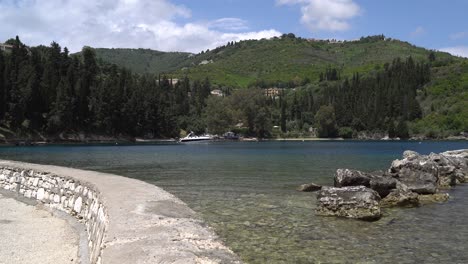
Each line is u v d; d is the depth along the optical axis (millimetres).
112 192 10352
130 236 6531
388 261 10703
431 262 10680
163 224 7383
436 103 165875
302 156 56250
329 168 36625
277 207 17625
